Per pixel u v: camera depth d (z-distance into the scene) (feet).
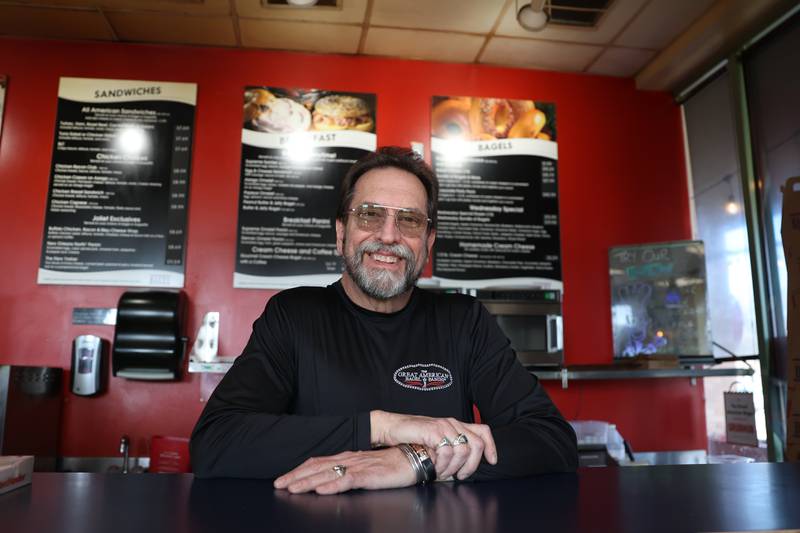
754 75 10.46
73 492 2.67
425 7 10.21
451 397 4.49
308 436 3.27
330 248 10.99
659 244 11.14
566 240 11.80
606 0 10.08
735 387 10.96
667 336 10.77
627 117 12.46
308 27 10.78
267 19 10.52
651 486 2.91
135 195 10.71
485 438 3.33
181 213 10.76
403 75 11.87
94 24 10.61
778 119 9.88
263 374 4.14
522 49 11.55
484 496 2.69
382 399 4.32
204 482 3.04
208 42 11.23
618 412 11.42
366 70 11.78
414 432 3.24
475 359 4.69
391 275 4.52
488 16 10.48
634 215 12.09
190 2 10.02
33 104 10.80
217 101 11.25
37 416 9.30
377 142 11.52
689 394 11.64
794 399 8.11
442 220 11.44
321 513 2.30
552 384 11.37
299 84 11.53
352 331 4.57
